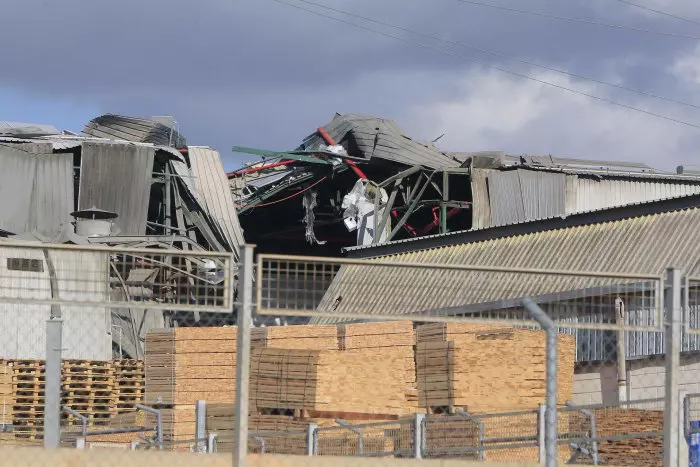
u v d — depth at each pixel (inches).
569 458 870.4
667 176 2288.4
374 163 2319.1
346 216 2247.8
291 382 1005.2
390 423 730.8
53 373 578.6
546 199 2258.9
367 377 1021.2
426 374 1044.5
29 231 1994.3
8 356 1330.0
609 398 1243.2
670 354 551.2
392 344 1073.5
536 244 1541.6
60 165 2059.5
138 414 1103.0
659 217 1419.8
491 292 1051.3
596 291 723.4
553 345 519.8
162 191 2272.4
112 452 501.4
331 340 1100.5
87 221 1893.5
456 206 2258.9
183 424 1071.0
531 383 1032.8
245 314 498.6
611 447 971.9
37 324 1364.4
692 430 711.1
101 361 1268.5
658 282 559.8
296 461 512.7
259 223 2610.7
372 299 1371.8
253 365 1036.5
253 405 1026.1
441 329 1065.5
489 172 2273.6
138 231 2117.4
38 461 494.0
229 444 983.0
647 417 977.5
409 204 2273.6
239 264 508.1
